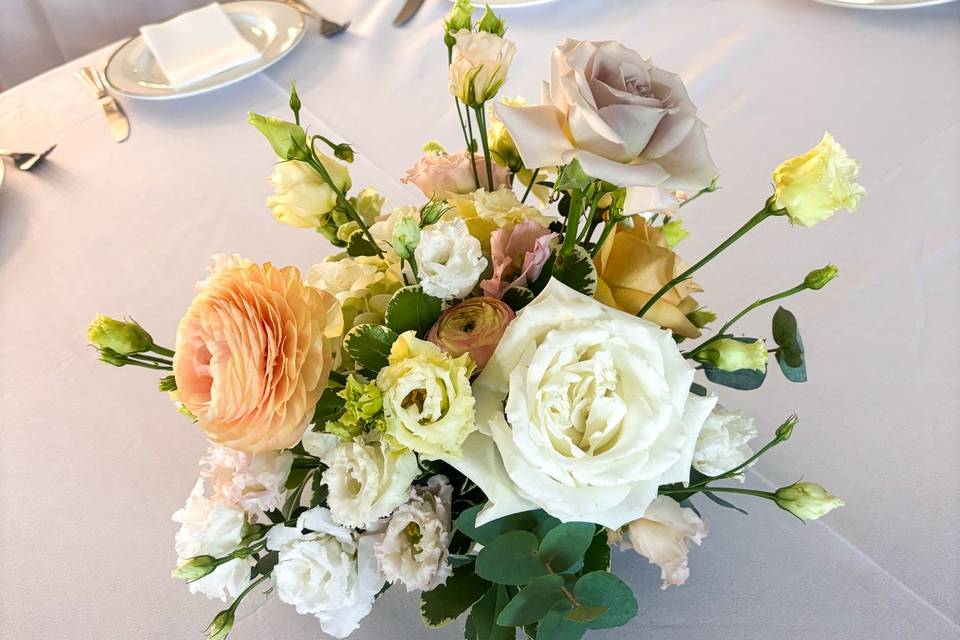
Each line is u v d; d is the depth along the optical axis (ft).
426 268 1.36
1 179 2.82
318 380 1.35
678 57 2.91
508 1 3.19
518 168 1.85
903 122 2.51
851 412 1.98
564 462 1.23
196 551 1.42
